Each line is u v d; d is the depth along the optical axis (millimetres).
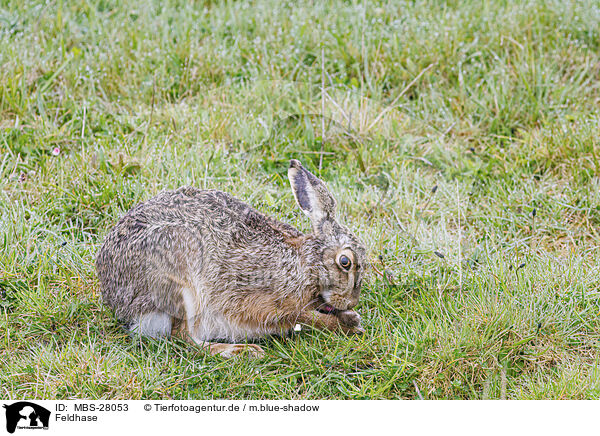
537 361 9141
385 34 15961
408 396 8773
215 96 14312
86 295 9961
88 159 12172
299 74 15008
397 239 11055
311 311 9531
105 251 9539
